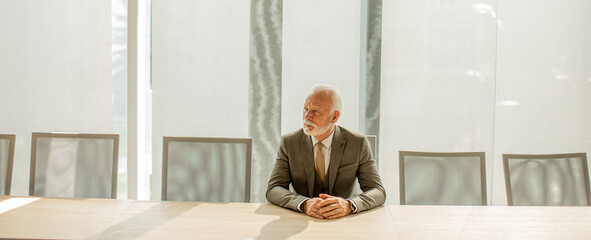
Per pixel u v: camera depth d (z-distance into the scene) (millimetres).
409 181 2547
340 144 2238
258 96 3615
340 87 3596
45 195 2535
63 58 3627
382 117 3621
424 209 2129
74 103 3656
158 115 3645
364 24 3561
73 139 2557
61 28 3613
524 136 3674
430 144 3615
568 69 3627
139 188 3779
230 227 1806
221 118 3643
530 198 2562
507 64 3635
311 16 3574
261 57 3588
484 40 3553
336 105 2152
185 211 2037
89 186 2543
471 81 3574
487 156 3633
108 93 3652
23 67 3637
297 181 2268
